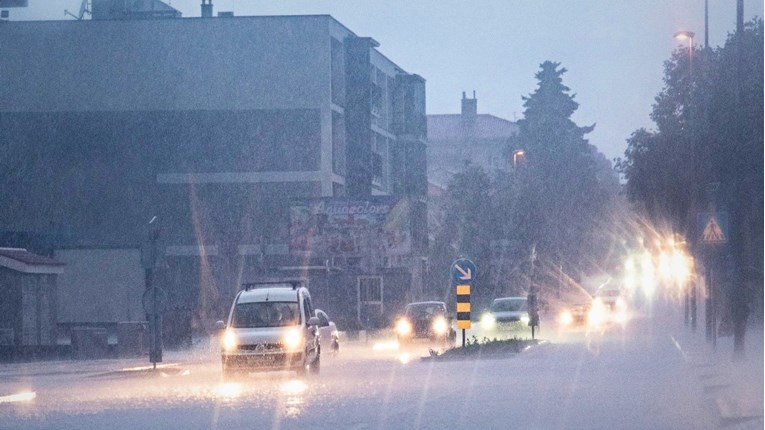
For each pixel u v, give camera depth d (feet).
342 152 483.51
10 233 379.76
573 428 107.76
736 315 192.34
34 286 295.69
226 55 451.53
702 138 251.19
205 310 395.14
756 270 239.71
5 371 224.94
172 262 449.06
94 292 393.29
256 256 449.48
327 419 119.03
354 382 174.29
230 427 113.70
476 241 536.01
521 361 223.92
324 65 451.12
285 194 451.53
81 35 450.71
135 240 449.89
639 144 358.84
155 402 146.51
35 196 450.71
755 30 255.09
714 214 198.59
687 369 187.93
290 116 451.53
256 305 193.67
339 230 432.25
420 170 565.12
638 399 136.36
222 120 451.53
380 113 510.17
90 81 450.71
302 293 199.93
